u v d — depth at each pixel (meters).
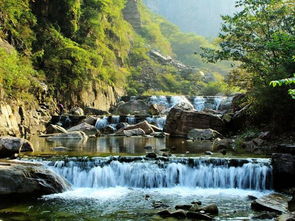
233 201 11.45
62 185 12.70
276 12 20.64
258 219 9.50
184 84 70.12
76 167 13.78
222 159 13.78
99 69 42.84
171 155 15.41
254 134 19.80
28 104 26.84
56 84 34.16
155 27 97.44
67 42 38.22
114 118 31.42
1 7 29.34
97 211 10.32
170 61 81.88
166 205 10.87
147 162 13.86
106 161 13.98
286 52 18.12
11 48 29.30
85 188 13.21
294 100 17.48
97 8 48.41
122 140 22.75
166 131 26.97
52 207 10.70
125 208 10.62
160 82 67.56
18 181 11.88
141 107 41.03
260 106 19.97
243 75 27.31
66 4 39.81
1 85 22.19
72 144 20.22
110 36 58.34
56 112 32.75
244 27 21.89
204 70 90.38
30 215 9.91
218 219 9.52
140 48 75.44
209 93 66.62
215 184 13.55
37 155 15.09
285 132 18.48
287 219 8.77
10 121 22.23
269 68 19.61
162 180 13.54
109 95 45.22
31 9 36.16
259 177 13.28
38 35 36.16
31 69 30.17
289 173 12.85
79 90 37.09
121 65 61.91
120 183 13.61
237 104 26.42
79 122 30.56
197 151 17.27
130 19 92.38
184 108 27.02
